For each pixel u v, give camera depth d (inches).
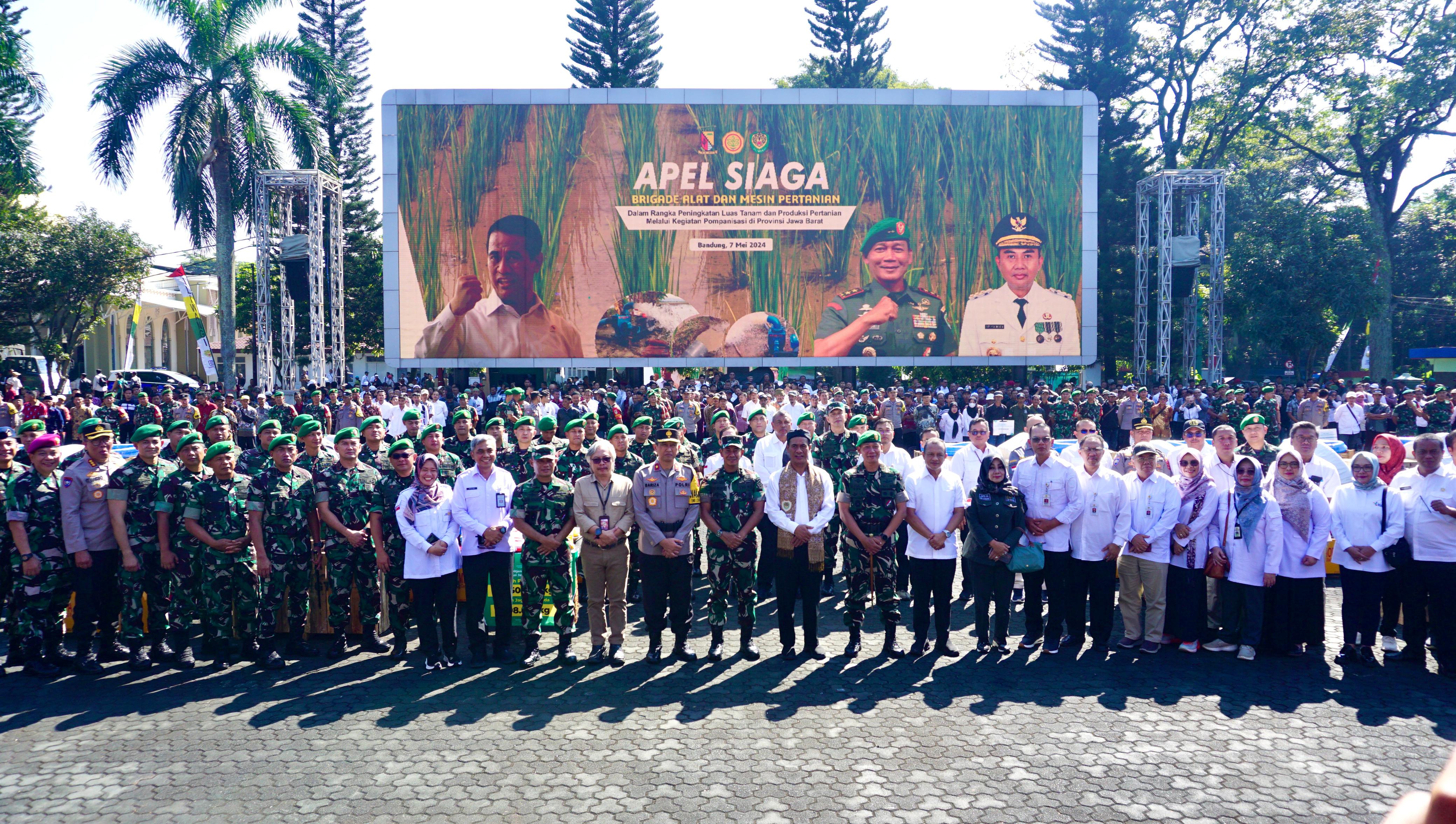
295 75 1023.6
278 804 183.9
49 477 275.4
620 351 1103.0
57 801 185.3
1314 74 1423.5
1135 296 1369.3
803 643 300.0
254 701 244.7
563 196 1091.3
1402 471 301.7
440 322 1088.8
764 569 294.7
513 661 281.7
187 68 995.3
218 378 1229.1
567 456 319.9
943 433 813.9
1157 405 829.2
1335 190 1576.0
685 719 230.5
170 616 279.9
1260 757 207.2
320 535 307.9
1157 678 263.7
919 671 271.4
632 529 352.5
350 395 753.6
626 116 1091.3
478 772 198.7
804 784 192.5
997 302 1111.6
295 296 1088.2
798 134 1099.3
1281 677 265.4
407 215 1082.1
